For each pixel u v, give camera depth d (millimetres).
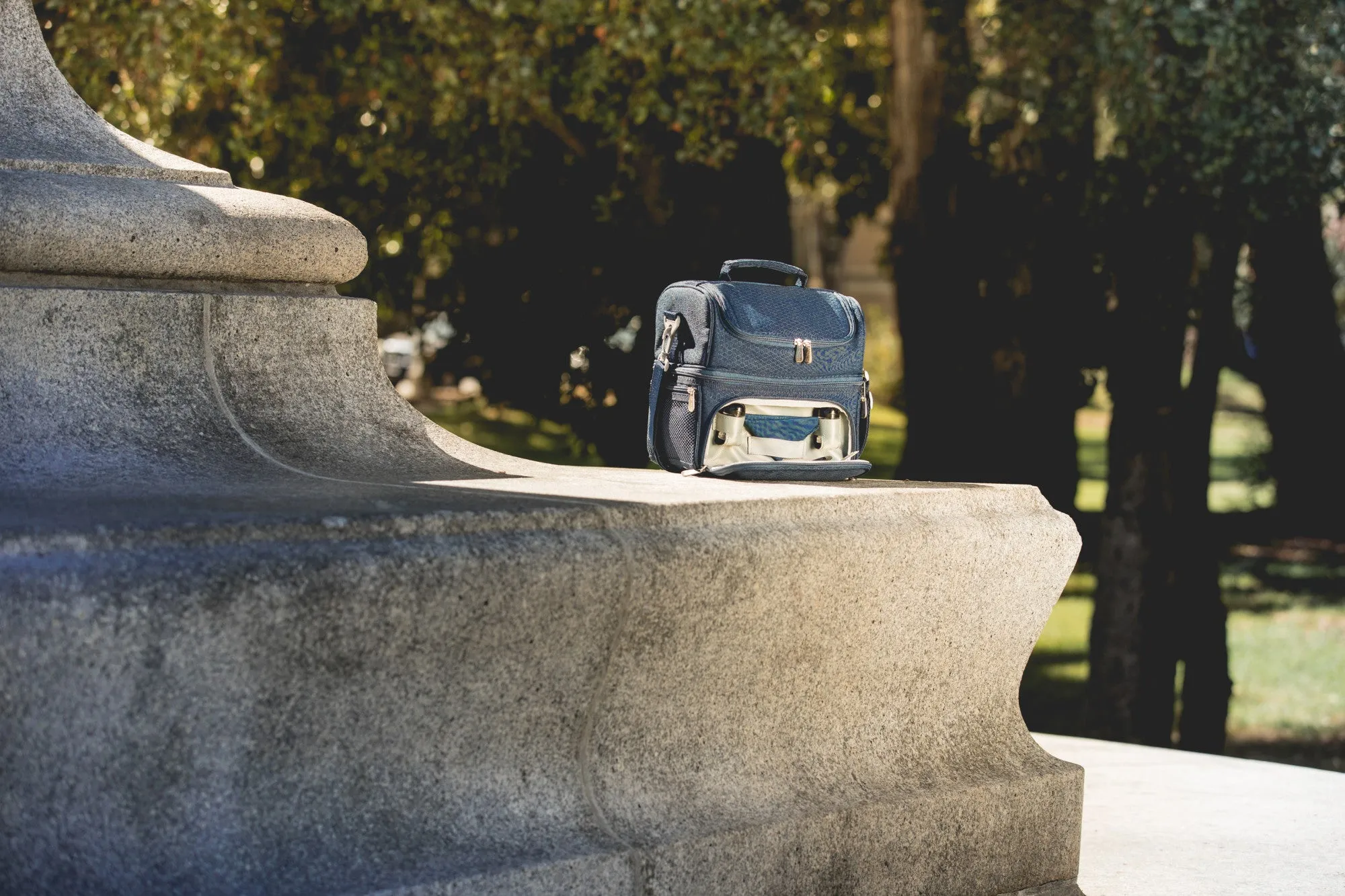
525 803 2975
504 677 2918
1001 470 8062
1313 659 12234
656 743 3197
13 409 3371
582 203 7547
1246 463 17750
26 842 2486
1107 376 7977
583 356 7688
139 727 2521
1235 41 6590
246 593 2564
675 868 3064
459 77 6867
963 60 8023
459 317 7828
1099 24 6695
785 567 3285
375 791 2783
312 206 3988
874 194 9625
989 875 3682
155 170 3889
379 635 2717
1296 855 4355
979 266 8016
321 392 3840
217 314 3670
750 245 7574
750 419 3828
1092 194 7367
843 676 3512
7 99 3939
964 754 3777
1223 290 7672
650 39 6676
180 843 2572
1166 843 4477
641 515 3113
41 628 2459
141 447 3457
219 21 6441
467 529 2869
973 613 3734
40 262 3445
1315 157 6961
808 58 7012
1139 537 7910
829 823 3340
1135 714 7969
